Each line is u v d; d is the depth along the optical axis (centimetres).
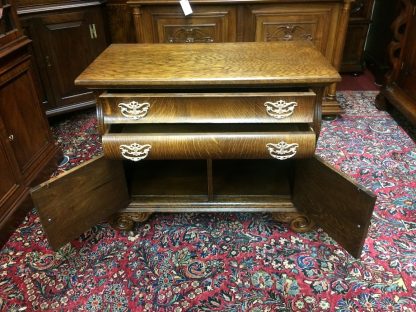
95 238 150
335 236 130
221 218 159
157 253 142
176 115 127
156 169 171
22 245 148
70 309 121
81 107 244
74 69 235
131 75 128
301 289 125
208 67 135
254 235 149
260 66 135
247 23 212
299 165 140
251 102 124
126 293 125
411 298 120
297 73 126
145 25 213
